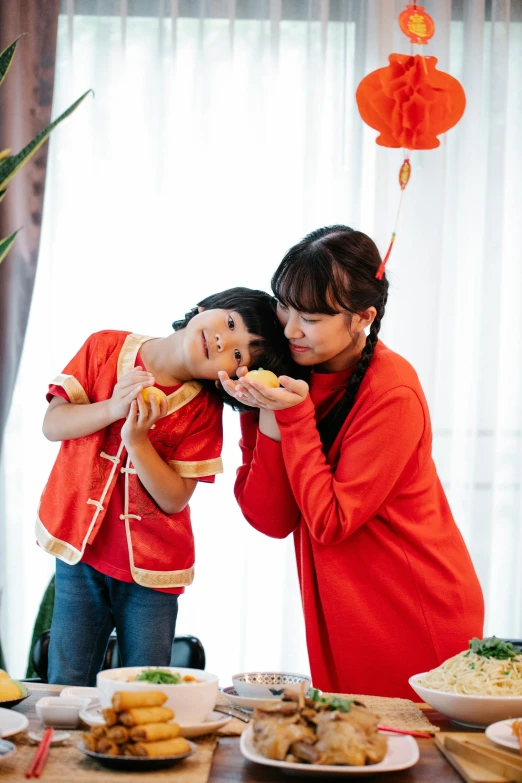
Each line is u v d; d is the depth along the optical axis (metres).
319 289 1.85
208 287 3.71
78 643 2.09
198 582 3.65
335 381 2.09
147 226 3.72
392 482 1.93
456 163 3.78
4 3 3.60
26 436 3.66
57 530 2.09
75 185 3.71
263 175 3.71
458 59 3.83
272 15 3.69
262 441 2.07
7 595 3.64
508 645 1.62
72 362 2.20
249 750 1.28
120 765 1.22
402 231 3.72
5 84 3.61
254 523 2.16
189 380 2.18
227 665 3.67
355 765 1.20
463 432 3.79
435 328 3.70
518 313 3.82
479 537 3.72
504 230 3.83
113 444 2.11
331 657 2.06
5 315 3.61
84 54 3.74
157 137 3.68
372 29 3.69
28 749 1.31
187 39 3.76
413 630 1.99
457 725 1.51
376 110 1.76
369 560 2.00
